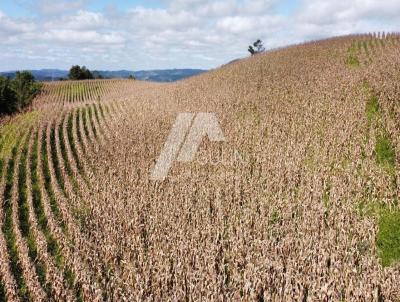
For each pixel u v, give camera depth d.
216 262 13.80
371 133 22.77
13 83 67.94
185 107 38.06
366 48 51.62
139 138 31.25
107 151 29.91
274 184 19.14
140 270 14.32
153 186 21.61
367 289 11.18
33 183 25.95
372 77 33.47
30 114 51.69
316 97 31.70
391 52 44.44
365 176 18.64
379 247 13.81
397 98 26.80
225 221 16.56
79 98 76.00
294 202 17.38
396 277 11.35
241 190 19.03
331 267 12.06
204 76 59.94
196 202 18.84
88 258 15.48
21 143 35.09
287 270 12.04
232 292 12.03
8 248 18.34
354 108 27.03
